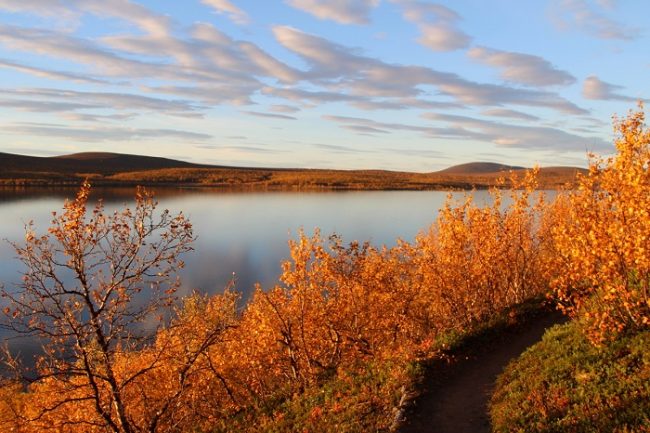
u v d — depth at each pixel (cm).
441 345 1959
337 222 13075
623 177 1435
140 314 1728
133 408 1998
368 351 2372
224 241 10581
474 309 2409
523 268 2609
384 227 11794
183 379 1803
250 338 2317
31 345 4244
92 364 1602
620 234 1422
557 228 1609
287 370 2455
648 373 1244
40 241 1504
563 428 1188
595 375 1341
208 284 6912
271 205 18462
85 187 1543
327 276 2327
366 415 1528
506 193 2505
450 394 1605
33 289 1482
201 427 2050
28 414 1830
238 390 2412
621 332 1513
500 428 1299
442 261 2528
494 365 1827
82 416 1934
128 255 1608
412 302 2589
